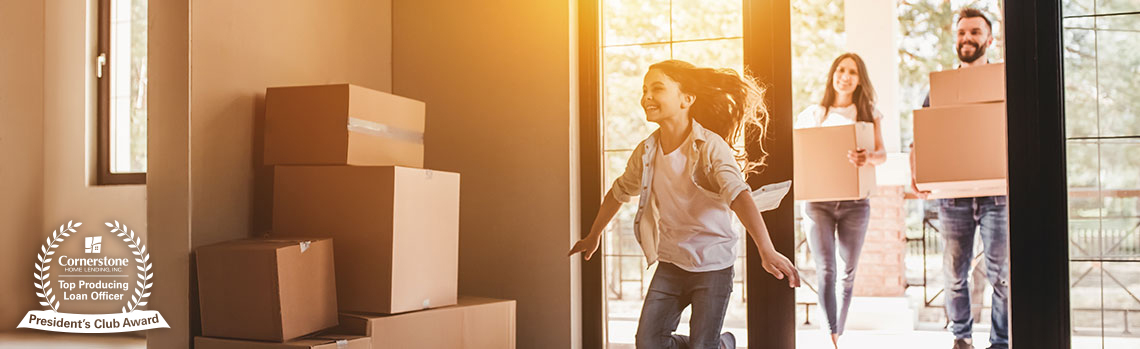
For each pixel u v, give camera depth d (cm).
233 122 309
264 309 269
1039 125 318
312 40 349
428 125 392
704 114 354
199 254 281
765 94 349
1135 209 306
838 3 347
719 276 344
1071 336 314
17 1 479
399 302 293
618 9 373
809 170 347
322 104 301
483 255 380
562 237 366
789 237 346
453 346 313
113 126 482
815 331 346
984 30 332
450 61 390
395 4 403
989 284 335
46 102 486
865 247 344
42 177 486
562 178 367
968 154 333
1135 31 308
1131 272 306
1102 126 311
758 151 350
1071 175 315
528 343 371
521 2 379
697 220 347
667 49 364
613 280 367
